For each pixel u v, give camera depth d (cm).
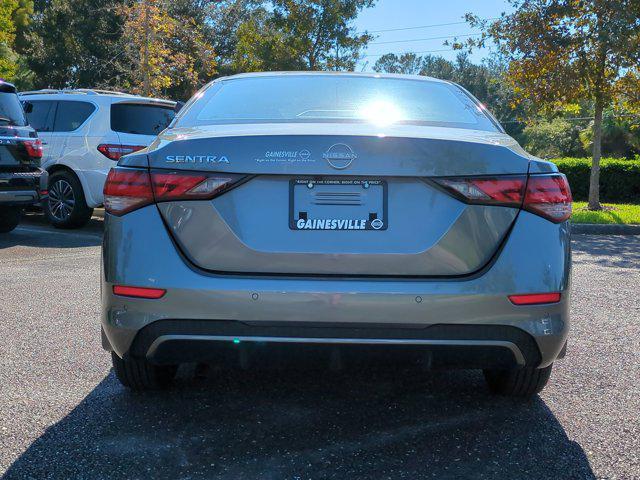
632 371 373
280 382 345
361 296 250
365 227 257
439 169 257
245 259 256
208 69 3259
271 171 257
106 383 341
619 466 254
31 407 307
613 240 1078
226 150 259
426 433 282
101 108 977
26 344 408
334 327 252
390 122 300
